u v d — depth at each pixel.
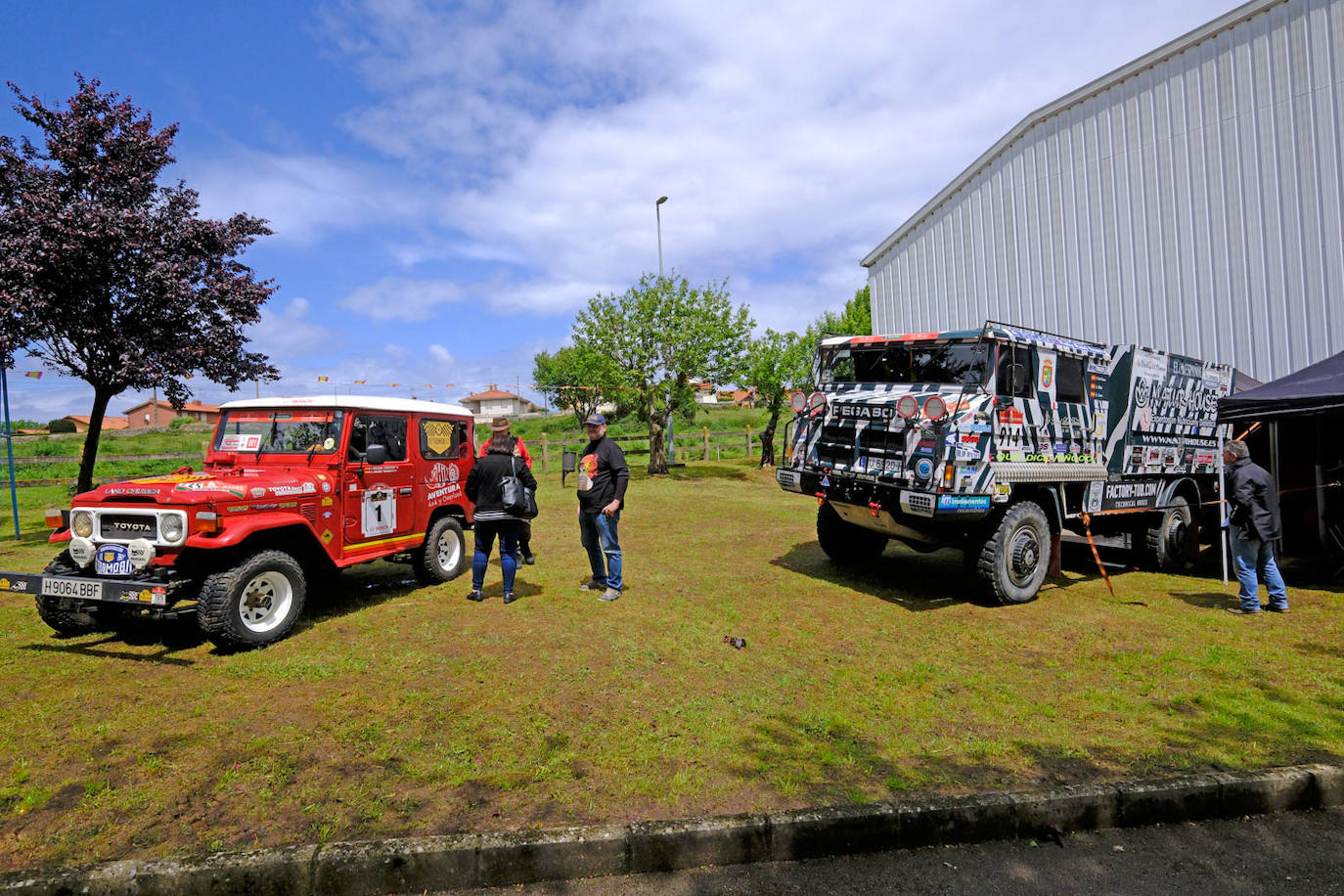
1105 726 4.00
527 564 8.50
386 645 5.34
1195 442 9.04
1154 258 13.23
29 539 10.27
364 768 3.42
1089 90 13.95
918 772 3.42
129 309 9.91
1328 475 9.01
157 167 10.22
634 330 19.58
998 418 6.63
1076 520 7.78
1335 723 4.04
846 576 7.96
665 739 3.76
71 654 5.10
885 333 19.31
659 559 8.92
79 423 46.81
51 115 9.46
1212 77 12.38
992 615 6.38
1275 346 11.77
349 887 2.63
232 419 6.65
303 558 6.13
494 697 4.32
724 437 31.25
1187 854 3.00
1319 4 11.17
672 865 2.80
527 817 2.98
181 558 5.27
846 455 7.29
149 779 3.30
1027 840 3.07
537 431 44.88
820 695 4.42
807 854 2.91
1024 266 15.48
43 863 2.66
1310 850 3.04
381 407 6.66
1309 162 11.34
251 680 4.60
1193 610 6.57
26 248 8.73
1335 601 6.95
